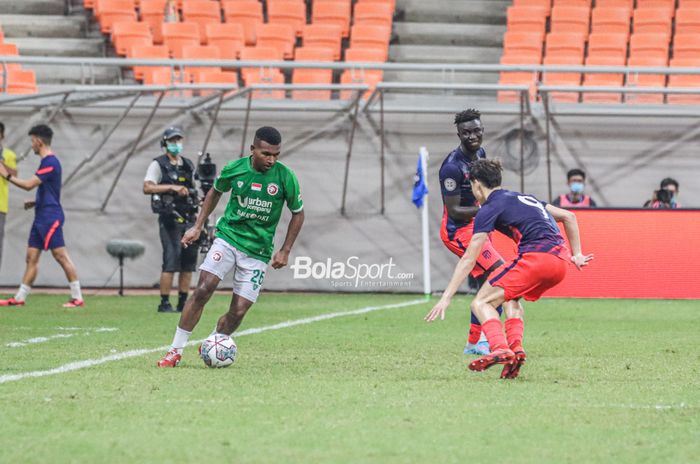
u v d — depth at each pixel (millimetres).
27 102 52531
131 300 47562
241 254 25516
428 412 19578
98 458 15750
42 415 19000
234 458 15789
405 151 54031
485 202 24422
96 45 74625
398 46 76812
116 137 53188
